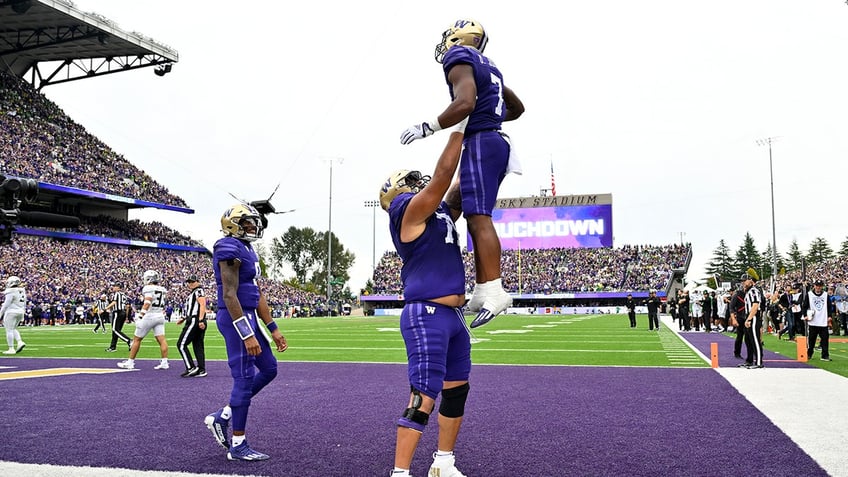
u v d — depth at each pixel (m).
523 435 5.12
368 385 8.25
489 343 16.23
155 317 10.69
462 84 3.45
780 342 17.52
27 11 38.69
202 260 53.09
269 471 4.09
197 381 8.95
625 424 5.55
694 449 4.59
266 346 4.87
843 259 54.59
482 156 3.56
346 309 67.44
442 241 3.69
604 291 60.47
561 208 62.38
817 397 6.99
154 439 5.05
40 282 36.84
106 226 47.53
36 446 4.79
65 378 9.25
